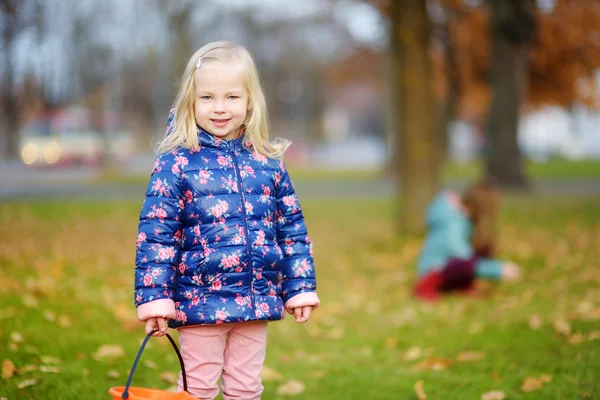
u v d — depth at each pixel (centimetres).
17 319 470
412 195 1020
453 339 486
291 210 292
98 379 363
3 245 847
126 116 3512
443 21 2269
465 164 3572
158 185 270
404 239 998
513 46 1741
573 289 666
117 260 808
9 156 2802
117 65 2388
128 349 432
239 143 287
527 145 4434
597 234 1014
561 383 358
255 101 288
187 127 280
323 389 379
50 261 743
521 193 1675
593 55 2297
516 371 395
